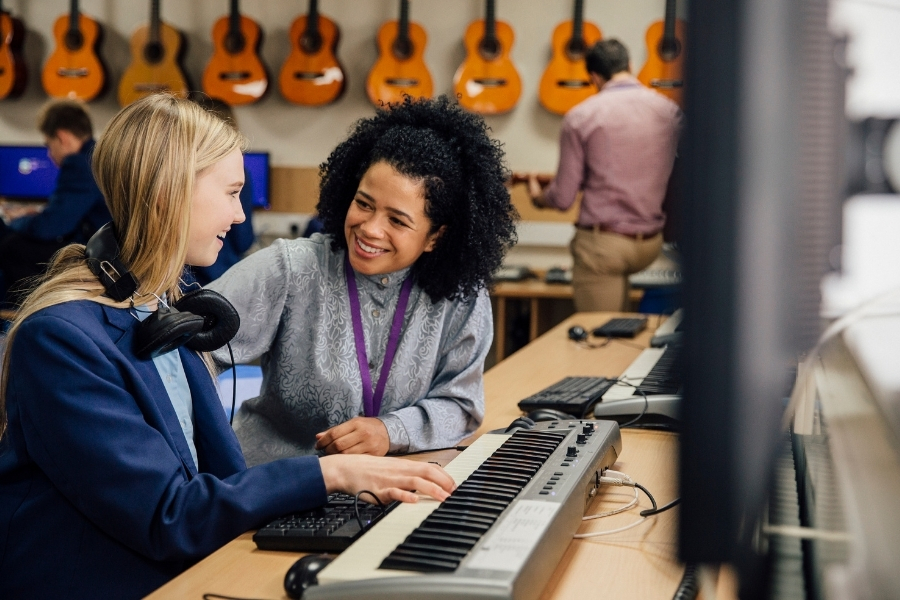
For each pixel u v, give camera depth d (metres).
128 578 1.16
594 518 1.25
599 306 3.95
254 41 5.29
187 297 1.32
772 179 0.54
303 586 0.95
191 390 1.33
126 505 1.12
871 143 0.56
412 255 1.59
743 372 0.56
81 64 5.41
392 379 1.65
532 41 5.16
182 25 5.47
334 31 5.21
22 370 1.14
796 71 0.54
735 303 0.56
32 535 1.16
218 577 1.05
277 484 1.18
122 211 1.24
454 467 1.27
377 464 1.21
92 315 1.19
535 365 2.44
